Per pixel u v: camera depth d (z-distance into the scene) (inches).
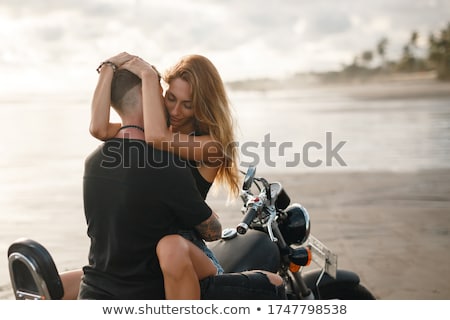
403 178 831.1
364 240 512.1
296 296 242.5
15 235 535.5
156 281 205.8
